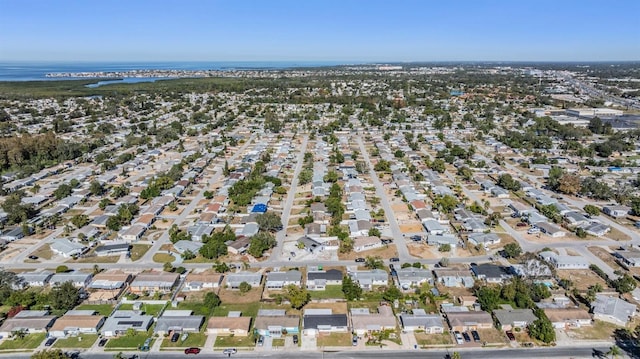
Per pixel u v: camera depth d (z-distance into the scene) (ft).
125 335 289.94
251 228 447.01
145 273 359.46
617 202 533.14
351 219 481.46
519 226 463.01
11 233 438.40
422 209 494.18
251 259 393.50
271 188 574.97
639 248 410.52
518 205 512.22
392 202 536.42
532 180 628.69
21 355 272.31
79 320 295.89
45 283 354.54
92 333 292.20
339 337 288.92
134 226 453.17
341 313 307.78
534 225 460.55
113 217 459.73
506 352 273.54
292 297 317.42
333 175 607.78
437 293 335.06
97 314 312.50
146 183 604.08
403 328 293.43
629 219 483.92
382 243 422.82
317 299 330.54
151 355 271.69
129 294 336.90
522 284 325.62
